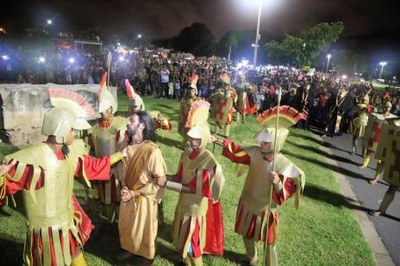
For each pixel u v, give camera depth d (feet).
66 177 10.77
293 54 205.77
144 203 12.77
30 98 26.43
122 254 14.65
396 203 26.40
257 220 13.75
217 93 36.29
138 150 12.73
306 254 17.15
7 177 9.81
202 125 13.08
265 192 13.51
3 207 17.78
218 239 14.73
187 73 66.13
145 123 12.89
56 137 10.12
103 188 15.92
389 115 31.65
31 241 10.59
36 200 10.30
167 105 56.13
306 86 53.21
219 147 33.83
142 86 66.44
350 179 31.27
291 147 39.81
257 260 15.71
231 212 20.47
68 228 10.96
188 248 13.26
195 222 13.26
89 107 12.05
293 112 13.66
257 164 13.58
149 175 12.70
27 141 26.68
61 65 66.69
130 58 87.10
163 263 14.80
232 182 25.38
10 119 25.52
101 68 69.97
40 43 76.69
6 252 14.39
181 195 13.50
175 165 27.53
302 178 13.17
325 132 51.57
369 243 19.85
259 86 62.85
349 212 23.40
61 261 10.75
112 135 16.48
